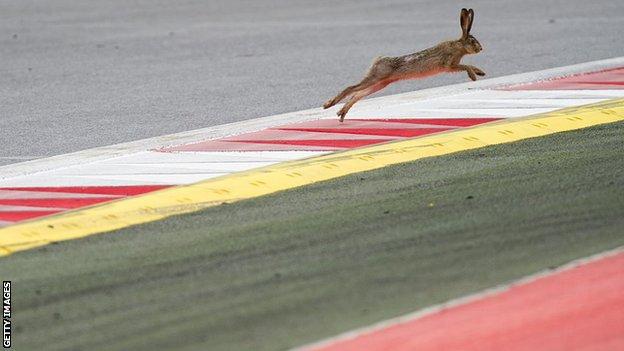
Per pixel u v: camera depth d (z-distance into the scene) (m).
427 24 62.88
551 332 18.53
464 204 25.80
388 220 24.78
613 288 20.41
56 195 28.61
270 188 28.28
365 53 53.06
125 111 41.00
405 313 19.45
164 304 20.34
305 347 18.19
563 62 47.50
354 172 29.48
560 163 29.27
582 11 65.38
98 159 32.88
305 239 23.70
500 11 67.38
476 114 36.75
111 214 26.39
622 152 30.27
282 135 35.00
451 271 21.44
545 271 21.36
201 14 72.75
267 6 75.69
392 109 38.47
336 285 20.91
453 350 17.88
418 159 30.58
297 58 52.44
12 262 23.08
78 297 20.88
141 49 57.66
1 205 27.75
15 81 49.03
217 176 29.73
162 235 24.50
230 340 18.61
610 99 38.41
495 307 19.64
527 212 25.00
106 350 18.45
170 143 34.78
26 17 73.69
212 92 44.31
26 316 20.03
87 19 71.88
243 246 23.39
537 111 36.75
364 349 17.98
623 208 25.09
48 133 37.47
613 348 17.91
